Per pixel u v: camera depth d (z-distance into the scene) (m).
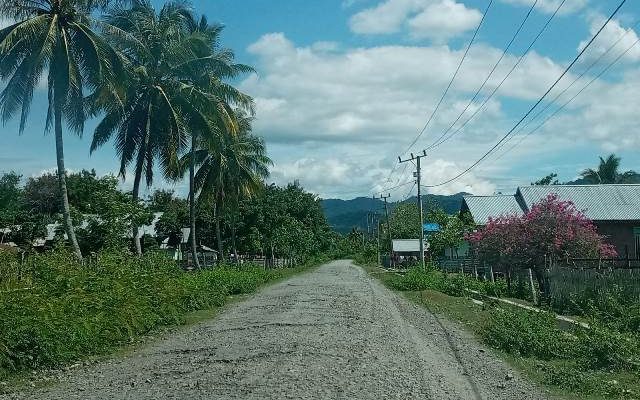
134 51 28.12
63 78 22.33
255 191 47.03
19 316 11.18
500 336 13.84
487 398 8.88
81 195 55.06
